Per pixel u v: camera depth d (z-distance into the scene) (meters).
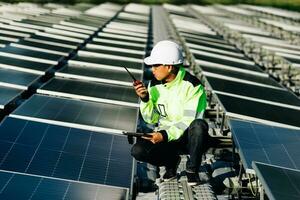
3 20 21.20
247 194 7.77
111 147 6.79
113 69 12.56
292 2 58.62
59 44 15.76
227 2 56.31
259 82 13.15
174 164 6.39
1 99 8.59
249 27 29.30
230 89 11.17
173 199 5.96
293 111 9.70
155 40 22.56
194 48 18.09
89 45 15.73
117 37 18.81
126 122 8.05
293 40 30.41
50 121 7.47
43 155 6.12
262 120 8.52
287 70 19.09
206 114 11.70
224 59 16.34
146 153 6.03
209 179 8.05
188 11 43.62
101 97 9.39
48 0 39.22
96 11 31.98
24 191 4.91
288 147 7.10
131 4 44.28
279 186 5.05
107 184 5.64
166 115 6.14
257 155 6.61
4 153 5.98
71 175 5.72
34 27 19.69
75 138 6.89
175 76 5.91
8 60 11.94
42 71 11.14
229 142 9.05
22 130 6.82
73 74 11.16
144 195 7.50
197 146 5.83
